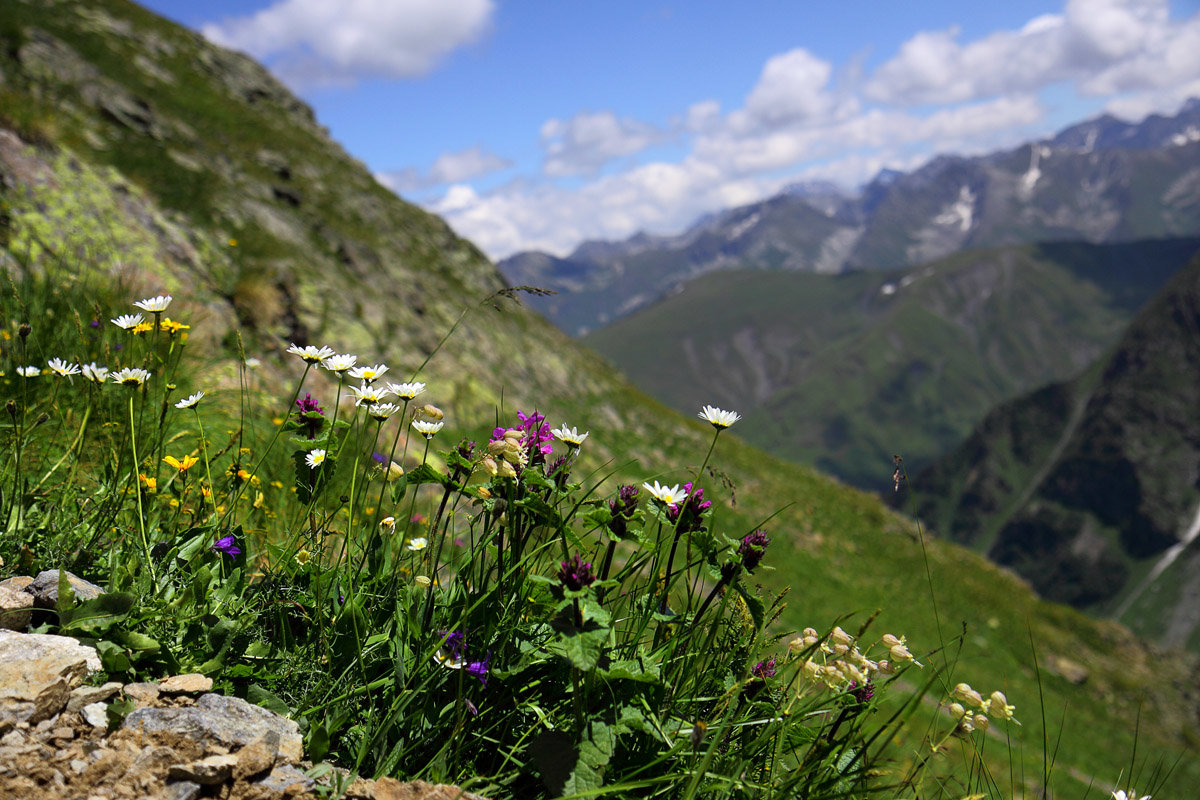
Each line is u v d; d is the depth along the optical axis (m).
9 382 4.23
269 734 2.25
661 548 2.55
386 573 2.85
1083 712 29.03
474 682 2.46
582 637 2.16
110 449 3.36
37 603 2.64
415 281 35.16
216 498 3.37
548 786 2.20
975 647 28.20
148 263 11.70
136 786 1.99
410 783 2.17
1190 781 11.38
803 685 2.48
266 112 47.00
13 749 1.98
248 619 2.66
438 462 4.11
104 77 26.02
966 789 2.49
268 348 13.38
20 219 9.75
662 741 2.35
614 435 33.59
